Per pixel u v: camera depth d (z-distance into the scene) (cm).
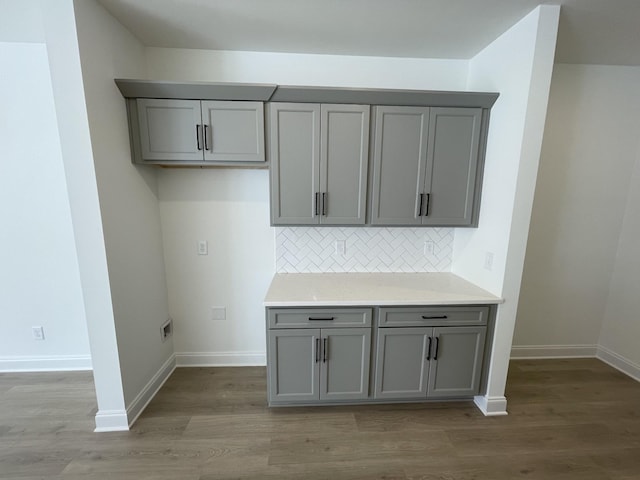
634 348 248
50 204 224
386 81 228
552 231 254
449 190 211
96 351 176
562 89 234
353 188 207
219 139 196
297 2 160
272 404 205
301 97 193
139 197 203
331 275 242
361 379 201
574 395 224
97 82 160
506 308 194
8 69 206
